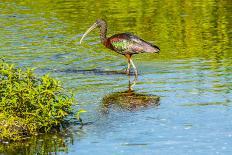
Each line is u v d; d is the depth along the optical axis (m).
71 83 18.44
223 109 15.73
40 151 13.39
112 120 15.20
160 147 13.40
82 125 14.90
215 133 14.12
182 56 21.62
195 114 15.45
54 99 14.70
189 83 18.19
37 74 19.33
